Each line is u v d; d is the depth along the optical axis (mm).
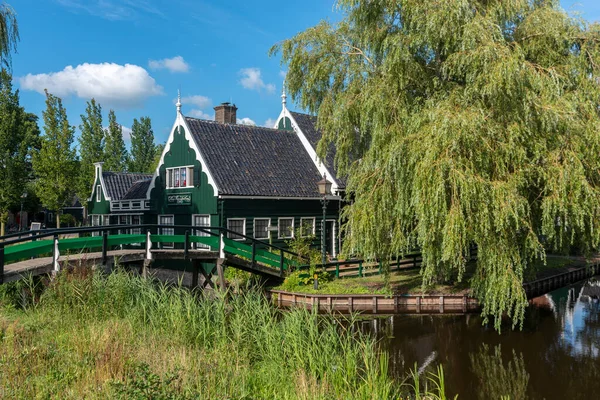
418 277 17766
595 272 23734
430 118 10055
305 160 22797
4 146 24984
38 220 45969
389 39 11500
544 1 12086
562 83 10898
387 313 14742
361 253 13031
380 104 11523
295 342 7344
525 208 10438
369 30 12617
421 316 14250
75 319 8070
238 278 16641
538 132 10227
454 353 10461
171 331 8039
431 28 10641
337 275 17500
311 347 7590
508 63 9523
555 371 9352
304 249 19391
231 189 18578
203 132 20312
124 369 5984
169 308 8586
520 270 10508
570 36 11430
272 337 7707
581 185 9812
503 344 11219
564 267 22156
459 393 8234
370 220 11922
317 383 6793
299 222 21000
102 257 11688
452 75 11461
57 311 8312
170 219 20719
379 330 12445
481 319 13828
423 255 11367
